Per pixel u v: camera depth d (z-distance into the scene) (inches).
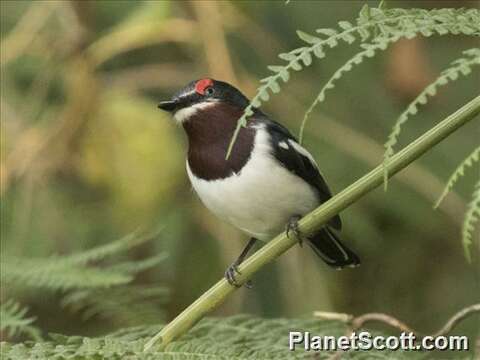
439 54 473.1
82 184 434.0
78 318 432.5
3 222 423.2
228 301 418.9
